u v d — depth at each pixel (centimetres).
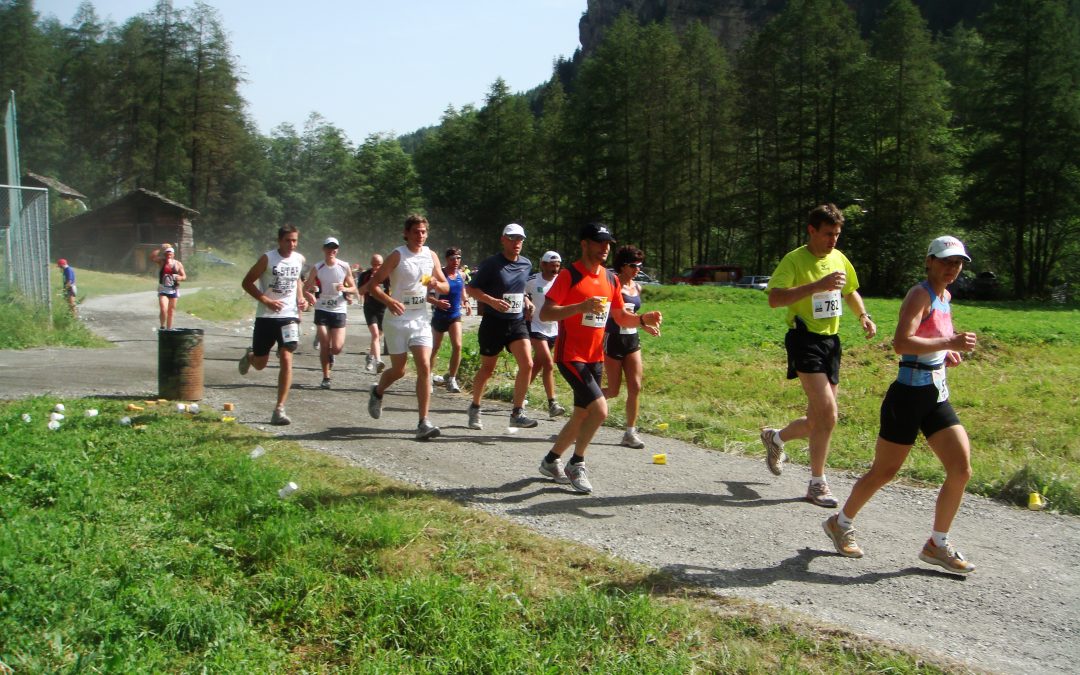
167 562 434
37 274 1577
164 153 7475
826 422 591
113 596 391
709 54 7312
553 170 7781
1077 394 1152
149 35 7488
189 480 573
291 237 818
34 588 382
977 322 2608
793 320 605
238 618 379
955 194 5728
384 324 761
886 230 5653
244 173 8319
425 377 761
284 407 841
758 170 6650
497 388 1054
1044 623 413
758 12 14412
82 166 7669
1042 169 5256
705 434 831
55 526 463
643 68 6912
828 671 350
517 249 812
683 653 355
